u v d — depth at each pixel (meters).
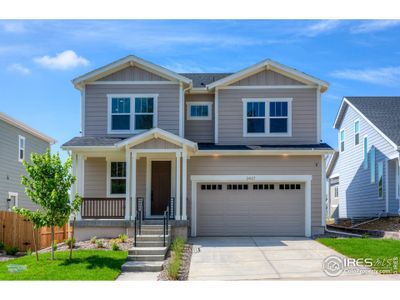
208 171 23.16
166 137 20.95
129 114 23.53
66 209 16.59
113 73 23.73
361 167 30.73
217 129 23.89
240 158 23.17
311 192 23.06
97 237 20.95
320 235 22.61
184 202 21.02
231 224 23.17
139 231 19.38
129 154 21.09
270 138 23.80
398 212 25.86
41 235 22.69
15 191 30.78
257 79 24.00
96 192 23.39
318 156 23.16
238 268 15.40
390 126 27.66
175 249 17.48
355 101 31.77
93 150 21.91
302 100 23.89
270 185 23.33
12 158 30.36
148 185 23.05
